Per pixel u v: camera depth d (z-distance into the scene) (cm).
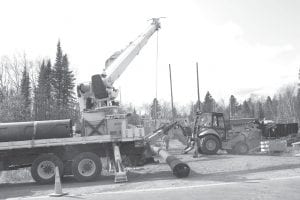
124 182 1567
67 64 7300
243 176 1544
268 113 12769
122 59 2161
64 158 1742
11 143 1672
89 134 1794
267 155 2505
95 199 1202
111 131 1792
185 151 2808
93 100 1916
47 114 5262
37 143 1680
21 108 4647
